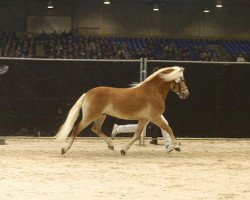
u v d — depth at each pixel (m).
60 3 41.38
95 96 13.71
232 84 17.59
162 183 10.29
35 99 16.86
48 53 35.69
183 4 42.31
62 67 16.86
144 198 8.94
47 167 11.95
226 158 14.02
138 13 42.19
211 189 9.80
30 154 14.15
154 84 14.19
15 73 16.78
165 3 42.03
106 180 10.50
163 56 36.81
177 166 12.46
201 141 18.36
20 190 9.39
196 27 42.53
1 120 16.80
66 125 13.61
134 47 38.72
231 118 17.64
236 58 38.41
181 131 17.50
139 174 11.25
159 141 18.09
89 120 13.77
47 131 16.95
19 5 41.16
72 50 36.09
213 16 42.66
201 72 17.44
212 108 17.56
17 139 17.92
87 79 16.94
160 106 14.11
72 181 10.33
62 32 40.12
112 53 35.81
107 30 41.97
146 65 16.66
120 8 42.03
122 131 16.28
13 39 37.97
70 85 16.89
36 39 38.09
